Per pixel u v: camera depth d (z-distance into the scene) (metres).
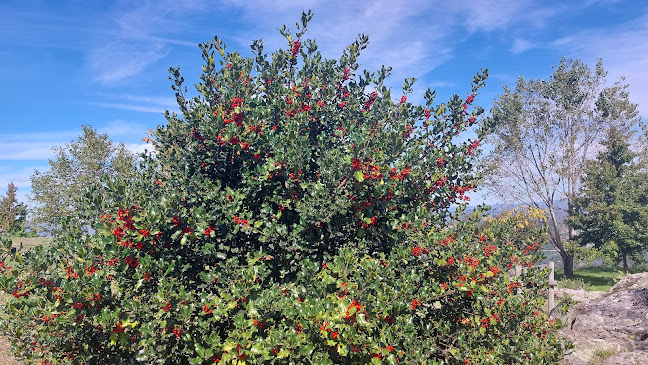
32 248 5.63
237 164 7.31
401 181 6.99
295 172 6.24
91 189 5.68
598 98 27.50
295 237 6.07
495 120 7.92
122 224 5.24
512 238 7.88
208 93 7.49
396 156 6.89
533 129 28.62
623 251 25.30
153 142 8.02
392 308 4.88
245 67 7.61
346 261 5.02
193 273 5.95
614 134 27.81
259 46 8.15
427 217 6.96
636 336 9.34
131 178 8.05
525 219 21.94
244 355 4.50
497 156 28.81
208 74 7.45
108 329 4.93
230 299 4.85
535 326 6.70
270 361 4.66
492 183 29.02
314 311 4.41
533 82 28.91
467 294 5.82
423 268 6.14
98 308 5.10
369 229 6.27
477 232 6.85
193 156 7.51
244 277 4.91
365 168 5.91
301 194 6.51
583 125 28.27
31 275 5.14
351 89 8.58
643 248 24.77
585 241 26.73
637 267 27.62
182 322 4.97
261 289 5.57
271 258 5.85
